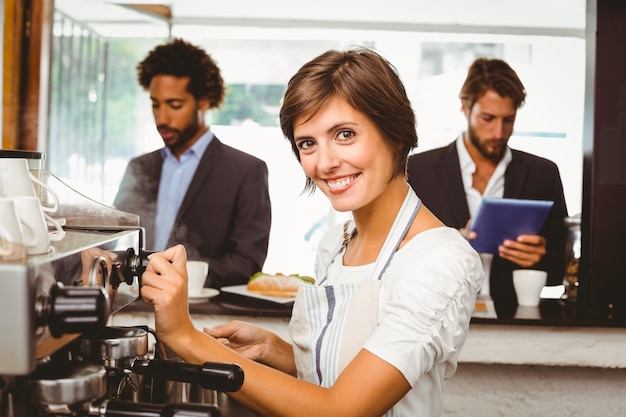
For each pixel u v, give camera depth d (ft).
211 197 11.07
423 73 11.32
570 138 11.16
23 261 2.44
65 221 3.96
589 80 8.89
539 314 8.48
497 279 10.27
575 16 10.95
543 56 11.16
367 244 4.49
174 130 11.11
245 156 11.20
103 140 11.60
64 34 11.03
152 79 11.13
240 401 3.78
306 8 11.21
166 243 11.08
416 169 11.05
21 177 3.35
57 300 2.43
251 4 11.19
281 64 11.67
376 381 3.78
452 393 8.79
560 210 10.82
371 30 11.35
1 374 2.29
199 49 11.10
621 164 8.71
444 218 10.92
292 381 3.75
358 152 3.97
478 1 10.87
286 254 11.64
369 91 3.91
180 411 2.66
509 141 11.21
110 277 3.29
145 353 3.32
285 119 4.15
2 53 10.03
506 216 9.46
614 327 8.12
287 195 11.60
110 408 2.73
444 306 3.91
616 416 8.75
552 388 8.77
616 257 8.73
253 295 9.01
